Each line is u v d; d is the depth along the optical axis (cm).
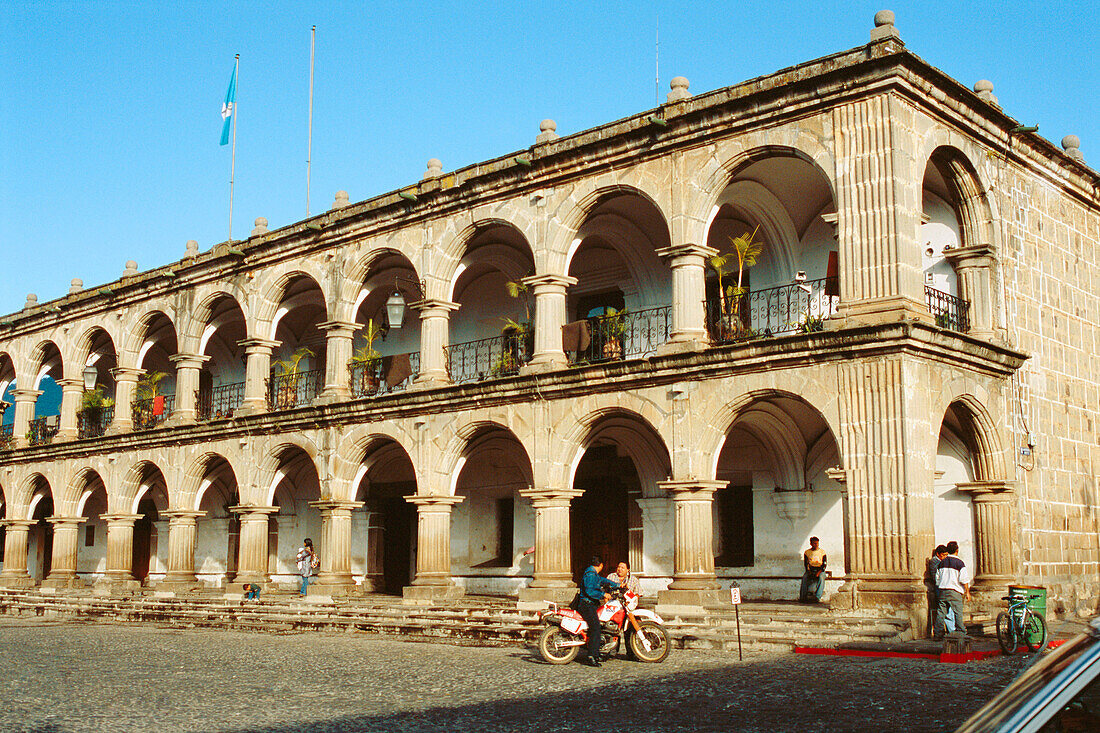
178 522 3225
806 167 2238
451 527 3045
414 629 2300
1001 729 459
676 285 2194
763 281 2495
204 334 3366
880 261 1927
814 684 1402
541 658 1802
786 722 1139
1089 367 2512
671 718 1182
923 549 1848
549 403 2380
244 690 1459
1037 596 1731
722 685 1419
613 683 1472
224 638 2344
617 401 2256
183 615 2827
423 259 2702
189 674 1655
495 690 1427
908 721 1127
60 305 3809
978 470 2156
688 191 2202
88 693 1446
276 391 3484
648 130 2250
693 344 2147
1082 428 2439
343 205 2958
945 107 2072
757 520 2475
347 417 2786
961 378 2027
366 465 2839
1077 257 2534
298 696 1395
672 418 2161
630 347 2664
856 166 1972
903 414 1853
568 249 2433
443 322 2667
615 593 1741
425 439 2622
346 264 2891
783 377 2011
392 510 3238
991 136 2217
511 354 2631
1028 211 2359
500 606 2417
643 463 2594
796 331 2222
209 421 3117
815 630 1809
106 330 3672
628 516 2669
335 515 2783
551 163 2425
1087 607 2319
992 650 1694
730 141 2150
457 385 2516
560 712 1238
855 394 1912
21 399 4000
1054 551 2255
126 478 3453
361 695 1397
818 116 2031
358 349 3350
